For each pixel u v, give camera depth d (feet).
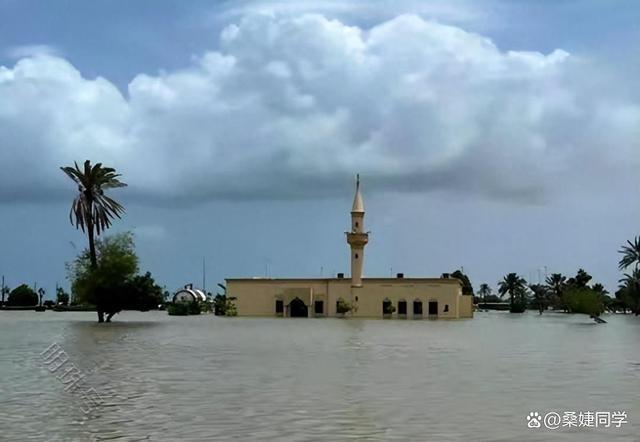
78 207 268.62
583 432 60.18
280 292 445.78
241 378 94.79
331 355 131.95
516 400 75.87
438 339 187.83
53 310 566.77
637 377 96.94
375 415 67.10
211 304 522.47
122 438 57.67
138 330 224.94
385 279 438.40
